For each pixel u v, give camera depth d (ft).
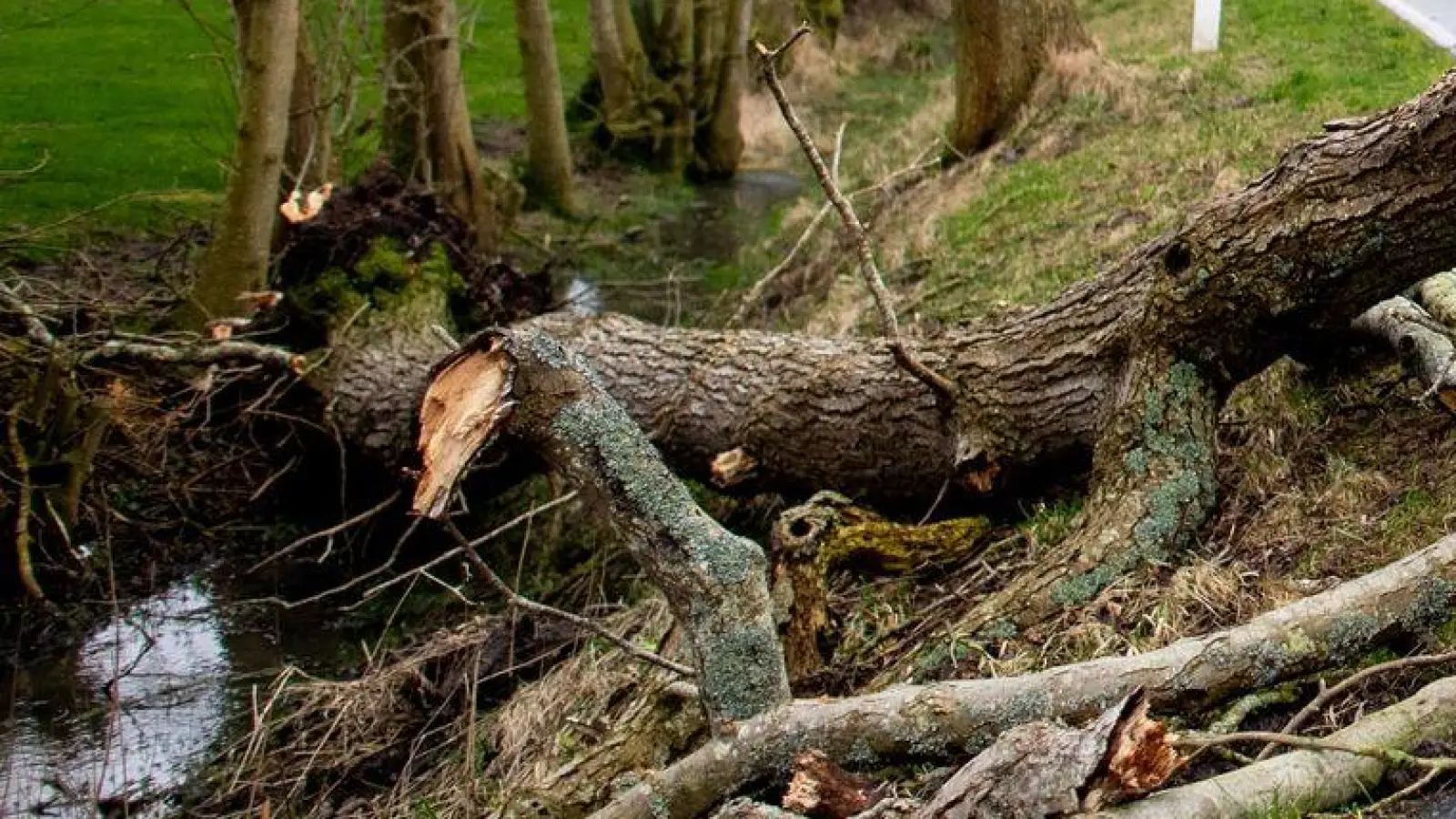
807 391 22.24
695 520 13.70
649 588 24.06
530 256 49.14
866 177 49.93
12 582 28.07
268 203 33.68
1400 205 16.61
